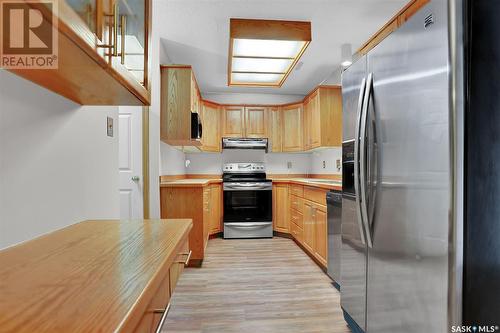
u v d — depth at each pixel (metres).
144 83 1.22
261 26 2.51
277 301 2.17
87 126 1.39
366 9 2.36
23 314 0.45
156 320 0.66
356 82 1.69
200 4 2.31
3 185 0.87
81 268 0.66
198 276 2.67
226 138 4.50
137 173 2.85
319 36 2.83
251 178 4.71
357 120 1.53
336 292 2.33
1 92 0.86
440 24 1.00
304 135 4.38
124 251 0.80
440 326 1.00
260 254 3.38
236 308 2.06
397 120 1.25
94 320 0.43
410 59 1.16
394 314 1.28
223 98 4.84
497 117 0.95
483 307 0.94
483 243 0.94
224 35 2.87
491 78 0.95
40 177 1.04
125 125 2.84
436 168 1.02
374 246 1.43
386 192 1.33
